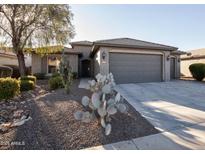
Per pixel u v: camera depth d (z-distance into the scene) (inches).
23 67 684.7
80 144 158.1
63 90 365.1
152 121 217.2
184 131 187.6
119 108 195.3
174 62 818.2
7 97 341.1
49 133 174.4
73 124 192.4
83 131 178.9
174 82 612.7
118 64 556.4
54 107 243.6
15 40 651.5
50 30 661.3
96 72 669.9
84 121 186.4
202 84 582.6
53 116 212.4
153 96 378.6
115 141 164.2
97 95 184.5
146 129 191.6
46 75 764.0
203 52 984.3
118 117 213.8
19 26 644.7
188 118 230.8
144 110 265.0
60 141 161.6
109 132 166.7
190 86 529.0
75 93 324.2
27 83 465.4
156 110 266.5
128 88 470.0
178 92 430.0
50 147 152.6
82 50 979.3
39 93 434.0
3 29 652.1
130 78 571.2
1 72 591.5
